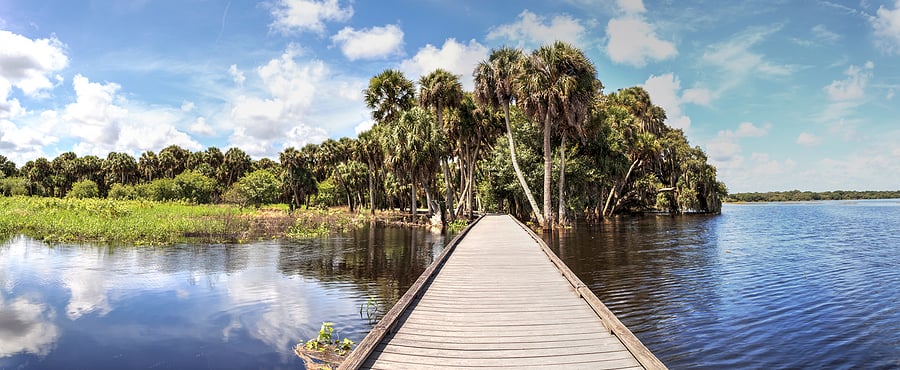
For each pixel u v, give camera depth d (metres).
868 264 15.90
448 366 4.86
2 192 61.75
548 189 29.70
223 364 7.10
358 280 13.49
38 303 10.56
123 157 77.00
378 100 37.66
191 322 9.22
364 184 70.50
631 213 58.12
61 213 29.31
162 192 56.62
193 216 33.06
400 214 55.88
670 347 7.59
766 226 35.78
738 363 6.89
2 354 7.49
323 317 9.61
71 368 6.96
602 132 38.00
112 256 17.42
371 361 5.01
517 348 5.41
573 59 27.03
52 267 14.95
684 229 31.98
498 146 37.78
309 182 70.62
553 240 24.16
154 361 7.23
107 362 7.19
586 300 7.53
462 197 41.81
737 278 13.27
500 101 33.00
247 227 29.83
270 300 11.01
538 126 34.75
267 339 8.23
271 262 16.72
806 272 14.23
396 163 35.12
